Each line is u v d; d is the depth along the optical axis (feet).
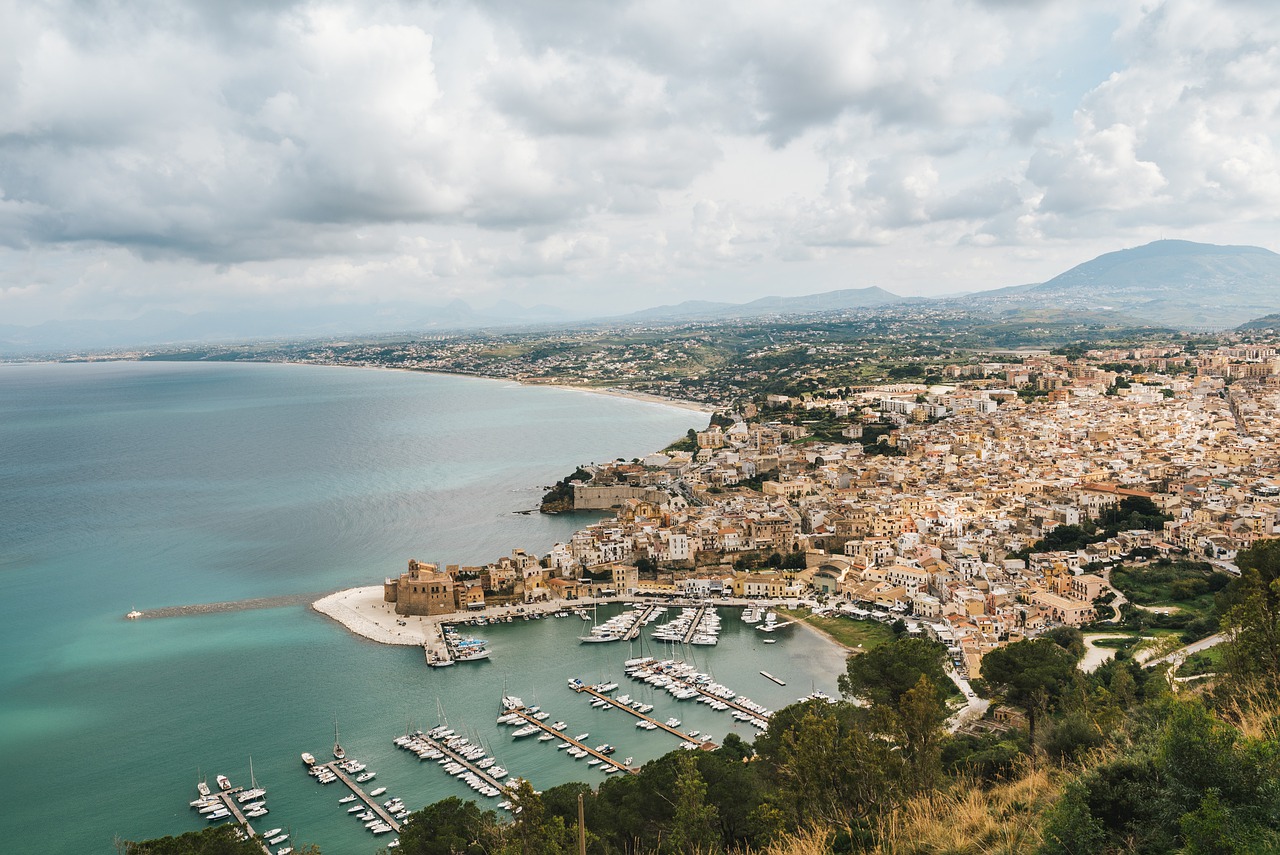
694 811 240.32
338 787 463.01
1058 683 360.07
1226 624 197.57
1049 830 118.42
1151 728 152.97
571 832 256.93
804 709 343.87
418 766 481.46
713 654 641.81
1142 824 112.78
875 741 200.75
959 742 329.52
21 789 474.49
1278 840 95.66
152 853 273.13
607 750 487.61
